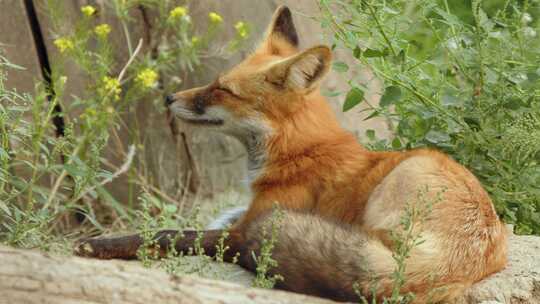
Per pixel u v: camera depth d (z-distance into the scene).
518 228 11.13
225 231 8.89
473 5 11.02
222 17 14.62
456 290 8.57
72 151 13.37
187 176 14.73
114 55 14.30
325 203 9.82
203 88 10.84
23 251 6.24
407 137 11.66
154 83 13.77
